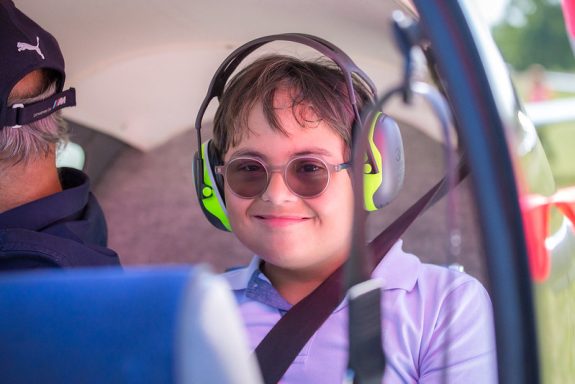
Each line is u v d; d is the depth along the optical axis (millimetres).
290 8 2215
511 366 1307
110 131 2760
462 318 2084
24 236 1962
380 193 2051
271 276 2244
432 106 1197
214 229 2791
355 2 2102
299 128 2059
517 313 1294
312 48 2301
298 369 2074
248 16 2309
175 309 1062
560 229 1980
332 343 2082
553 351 1698
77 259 2014
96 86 2645
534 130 1963
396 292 2129
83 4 2314
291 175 2057
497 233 1285
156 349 1062
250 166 2082
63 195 2074
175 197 2805
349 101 2105
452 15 1312
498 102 1307
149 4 2303
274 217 2078
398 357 2082
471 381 2031
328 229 2090
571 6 3516
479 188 1293
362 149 1236
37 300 1099
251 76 2133
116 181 2820
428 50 1466
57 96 2117
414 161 2754
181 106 2709
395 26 1178
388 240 2164
